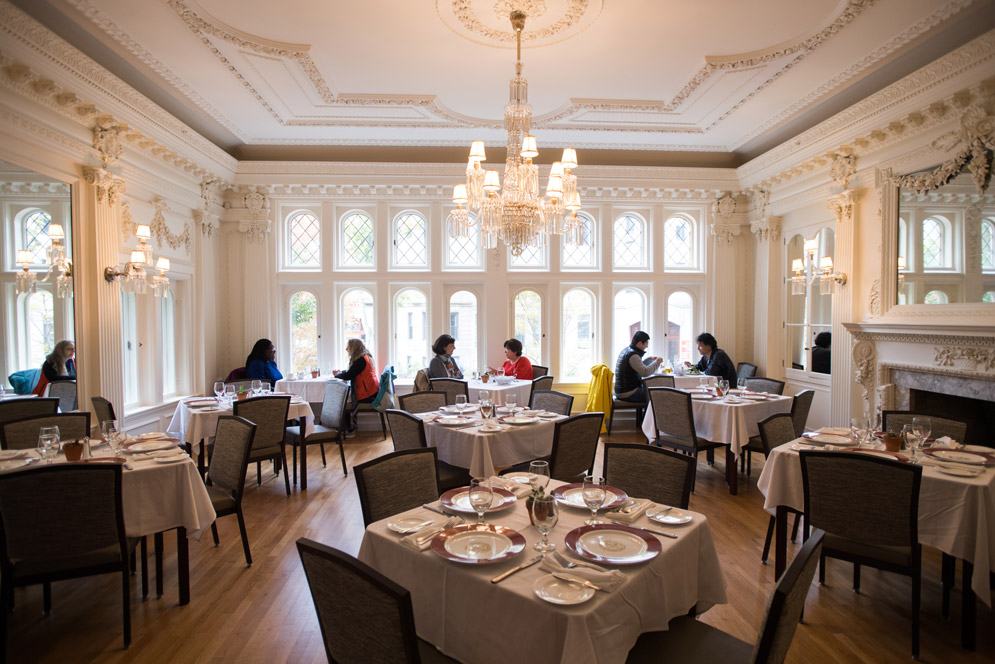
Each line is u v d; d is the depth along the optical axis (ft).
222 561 12.06
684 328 27.76
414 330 26.94
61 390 15.24
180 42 15.31
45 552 8.34
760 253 25.91
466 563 6.18
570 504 8.09
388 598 4.82
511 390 20.36
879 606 10.09
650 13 13.94
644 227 27.50
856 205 19.34
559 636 5.23
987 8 13.60
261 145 24.95
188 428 16.07
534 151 14.08
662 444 17.93
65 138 15.08
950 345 15.28
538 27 14.69
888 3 13.39
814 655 8.61
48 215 14.78
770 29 14.79
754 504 15.69
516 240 14.43
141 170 18.81
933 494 9.20
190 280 22.82
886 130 17.52
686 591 6.99
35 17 13.82
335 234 26.37
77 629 9.40
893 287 17.75
